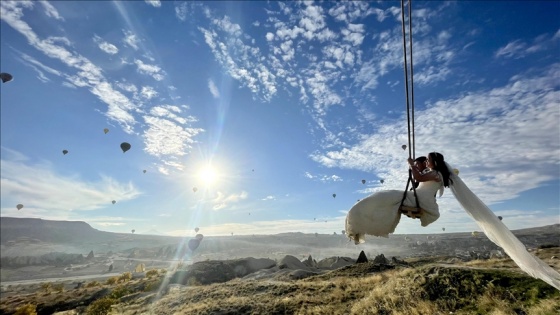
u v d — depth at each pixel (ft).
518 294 39.11
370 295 56.44
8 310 149.59
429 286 50.03
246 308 59.00
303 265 212.02
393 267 103.09
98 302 81.46
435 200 11.74
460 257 204.33
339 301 59.31
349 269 107.04
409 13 14.29
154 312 70.79
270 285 82.12
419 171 12.54
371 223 11.40
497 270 49.96
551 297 35.63
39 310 140.67
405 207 11.50
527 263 13.17
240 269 225.35
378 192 12.05
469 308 40.50
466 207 13.10
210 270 216.74
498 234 13.25
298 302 60.64
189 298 78.74
